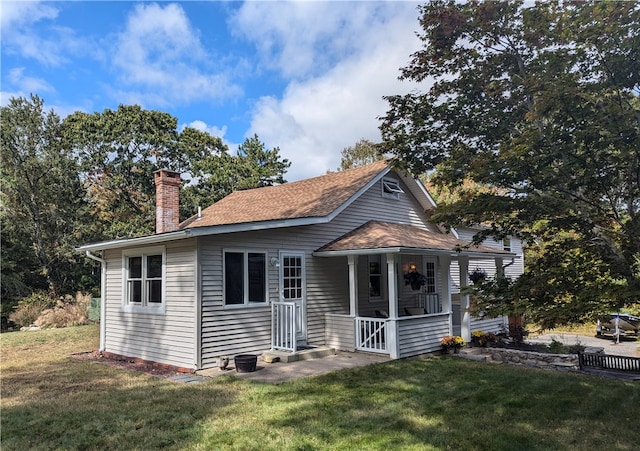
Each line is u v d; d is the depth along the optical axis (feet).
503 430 17.10
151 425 17.60
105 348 36.55
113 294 36.29
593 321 15.97
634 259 17.76
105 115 92.22
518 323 41.75
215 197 97.30
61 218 75.92
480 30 21.12
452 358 33.53
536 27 18.70
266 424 17.53
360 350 34.50
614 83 16.81
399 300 46.11
